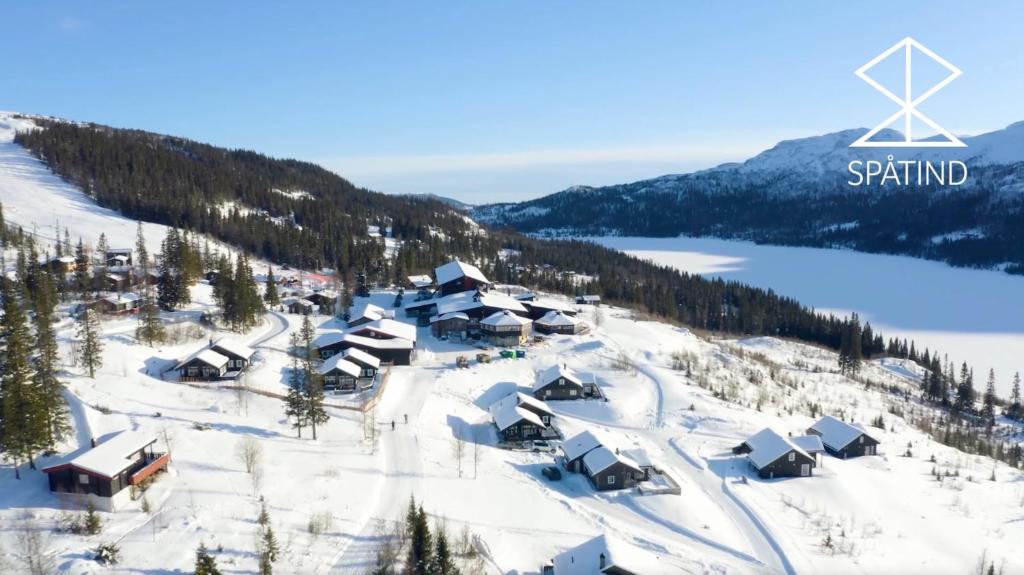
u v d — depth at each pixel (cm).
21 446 4828
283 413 7062
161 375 7850
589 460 6706
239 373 8188
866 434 7912
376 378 8875
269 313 12244
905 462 7888
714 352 12200
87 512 4503
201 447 5738
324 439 6556
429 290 14588
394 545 4581
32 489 4712
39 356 5534
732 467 7156
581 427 8162
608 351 10925
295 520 4806
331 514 4978
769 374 11362
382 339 10038
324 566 4294
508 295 14450
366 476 5791
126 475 4781
